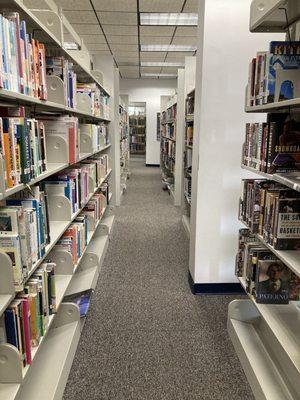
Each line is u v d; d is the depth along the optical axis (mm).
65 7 4703
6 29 1117
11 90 1163
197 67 2617
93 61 4688
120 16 5117
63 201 2072
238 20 2355
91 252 3055
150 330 2244
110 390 1721
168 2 4523
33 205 1475
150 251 3729
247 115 2492
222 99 2471
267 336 1968
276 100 1548
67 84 2043
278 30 1862
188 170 4348
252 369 1733
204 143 2539
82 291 2502
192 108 4082
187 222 4445
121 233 4355
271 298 1812
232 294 2758
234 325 2096
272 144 1588
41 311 1535
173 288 2867
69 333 1969
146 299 2670
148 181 8617
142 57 8203
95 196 3473
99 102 3492
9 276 1189
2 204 1426
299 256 1496
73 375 1819
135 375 1829
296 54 1517
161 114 9531
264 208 1712
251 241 2064
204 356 1987
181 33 6051
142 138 13812
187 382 1783
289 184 1355
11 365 1225
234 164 2570
